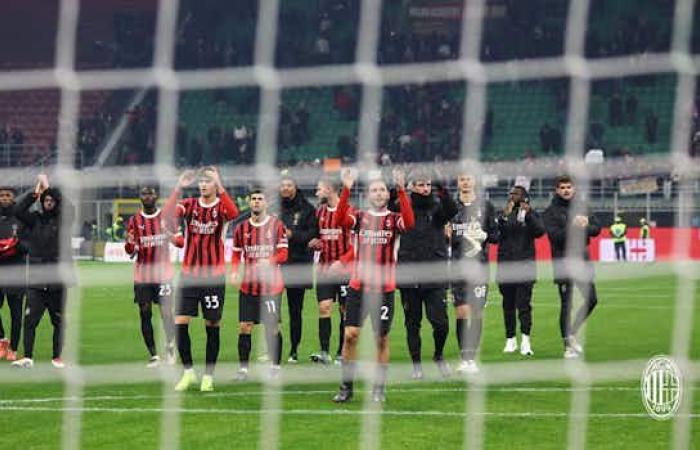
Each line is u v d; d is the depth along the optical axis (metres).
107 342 25.55
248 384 19.25
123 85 18.94
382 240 17.25
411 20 67.56
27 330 21.80
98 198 50.94
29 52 61.53
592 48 68.69
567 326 22.66
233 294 40.53
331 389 18.61
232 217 19.09
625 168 55.25
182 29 65.25
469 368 20.22
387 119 60.78
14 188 30.16
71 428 15.47
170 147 20.22
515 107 63.31
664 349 23.97
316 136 61.06
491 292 40.09
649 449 14.11
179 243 20.53
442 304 19.47
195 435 14.98
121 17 64.25
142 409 16.83
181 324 18.72
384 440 14.61
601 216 56.81
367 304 17.27
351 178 18.11
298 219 22.05
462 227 21.23
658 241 55.66
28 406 17.14
